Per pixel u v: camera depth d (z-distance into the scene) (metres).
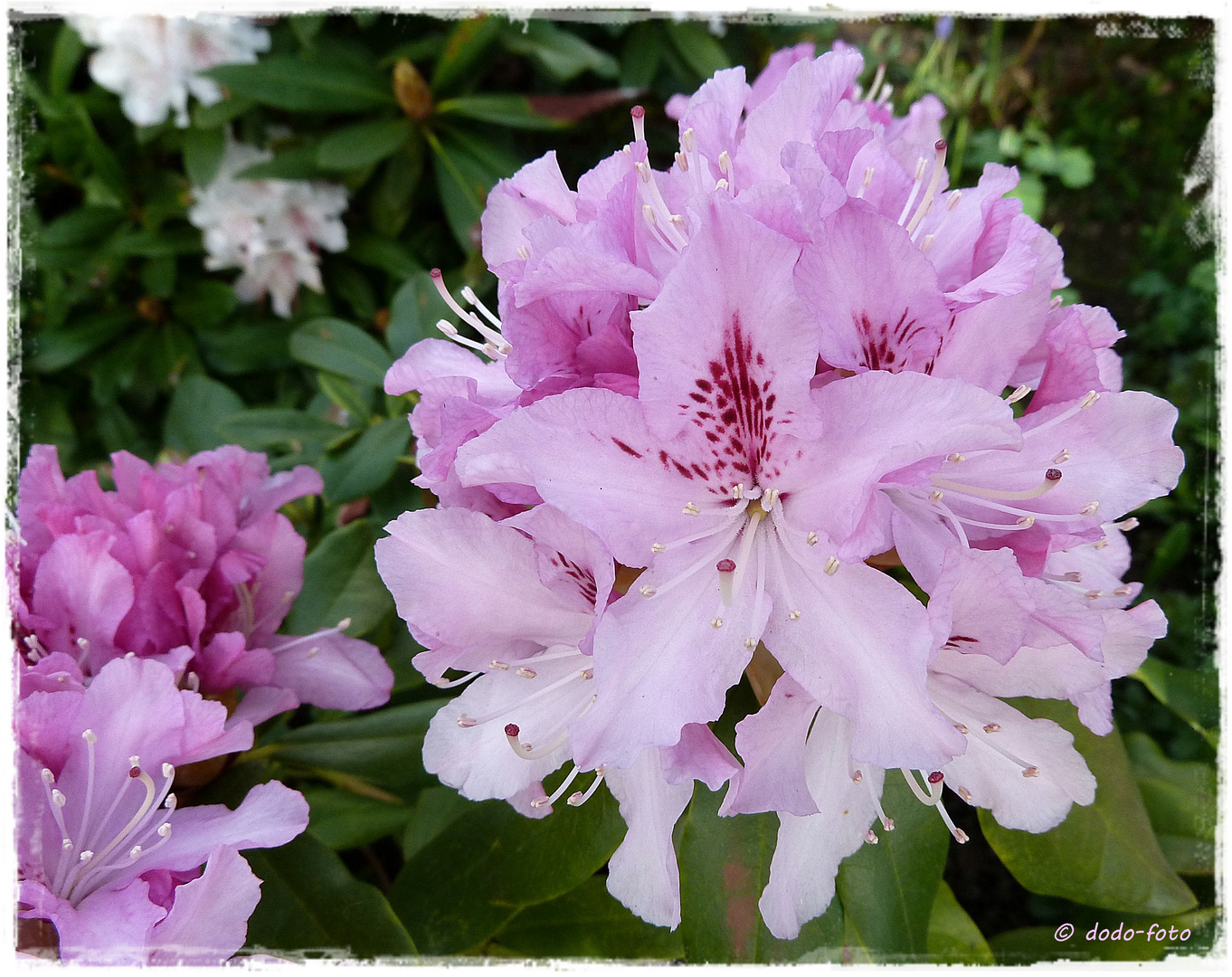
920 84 0.49
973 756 0.21
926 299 0.19
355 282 0.43
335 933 0.24
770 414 0.19
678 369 0.18
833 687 0.18
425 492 0.30
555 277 0.19
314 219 0.41
